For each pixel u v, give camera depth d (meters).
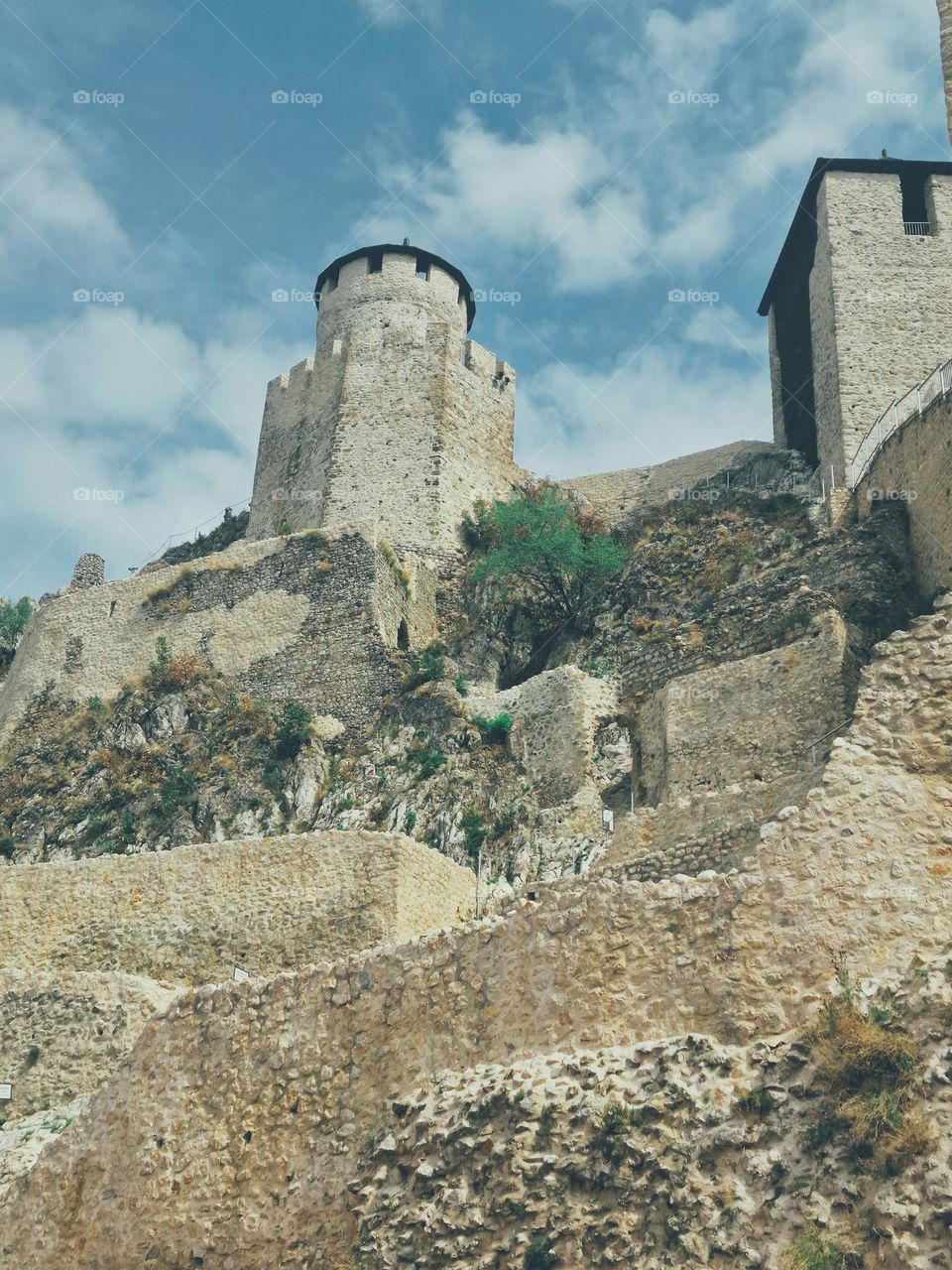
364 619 52.34
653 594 49.66
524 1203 13.02
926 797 14.12
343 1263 14.05
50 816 49.75
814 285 53.22
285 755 48.69
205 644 54.88
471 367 64.62
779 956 13.63
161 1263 15.80
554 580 53.34
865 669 15.36
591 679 42.81
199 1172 16.14
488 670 51.81
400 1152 14.42
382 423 61.84
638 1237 12.32
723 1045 13.30
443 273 67.12
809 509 49.28
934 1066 12.03
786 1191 11.92
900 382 49.19
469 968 15.46
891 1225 11.29
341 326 65.56
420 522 59.03
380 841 29.36
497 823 40.88
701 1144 12.52
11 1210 17.30
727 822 19.84
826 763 14.72
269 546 56.09
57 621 58.31
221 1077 16.72
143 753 51.25
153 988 27.25
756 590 26.75
